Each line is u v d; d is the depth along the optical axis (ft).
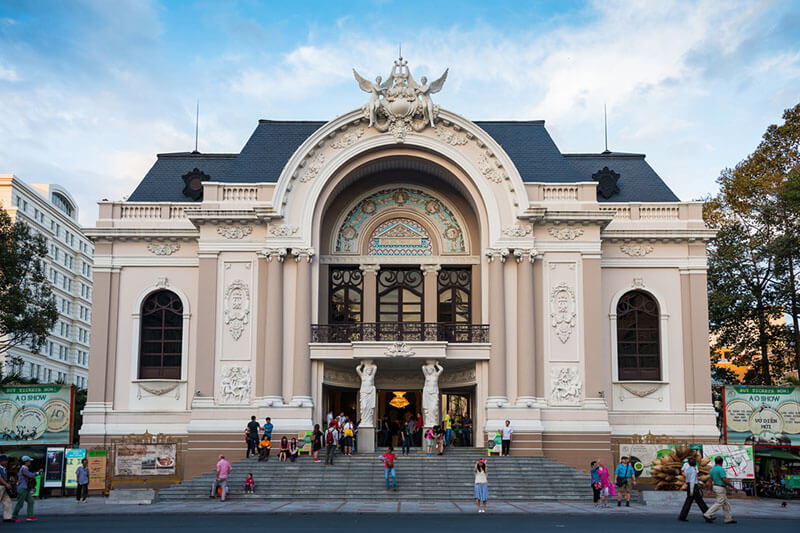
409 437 122.52
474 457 114.32
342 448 119.34
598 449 120.06
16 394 121.19
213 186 128.26
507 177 126.00
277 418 120.16
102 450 115.65
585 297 124.98
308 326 123.75
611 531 70.90
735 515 90.22
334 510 89.61
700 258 131.44
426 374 122.72
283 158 135.54
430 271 135.44
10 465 119.24
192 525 75.61
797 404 122.42
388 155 128.06
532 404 120.57
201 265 126.11
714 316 162.40
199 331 124.26
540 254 125.80
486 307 127.03
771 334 161.58
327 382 128.06
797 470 121.80
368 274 135.33
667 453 121.08
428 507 95.09
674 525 77.66
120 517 85.92
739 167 173.06
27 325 143.43
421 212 137.39
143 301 130.72
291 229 125.29
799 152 166.91
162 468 123.34
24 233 148.97
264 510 89.86
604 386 127.65
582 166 142.72
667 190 139.44
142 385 127.13
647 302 131.75
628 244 131.85
